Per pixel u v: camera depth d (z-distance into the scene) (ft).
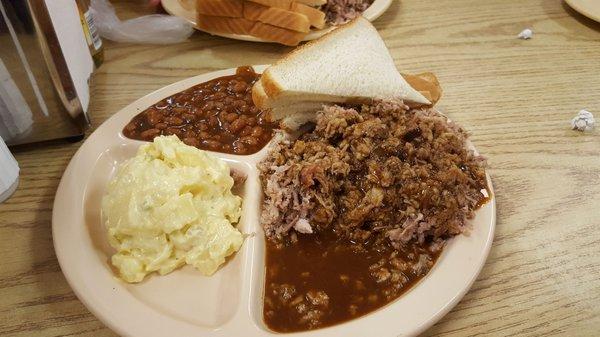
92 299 0.63
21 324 0.66
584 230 0.78
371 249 0.73
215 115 0.94
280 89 0.82
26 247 0.76
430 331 0.65
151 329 0.60
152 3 1.33
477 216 0.73
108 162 0.87
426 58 1.17
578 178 0.86
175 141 0.80
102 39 1.22
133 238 0.71
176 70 1.14
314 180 0.73
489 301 0.68
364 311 0.64
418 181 0.73
